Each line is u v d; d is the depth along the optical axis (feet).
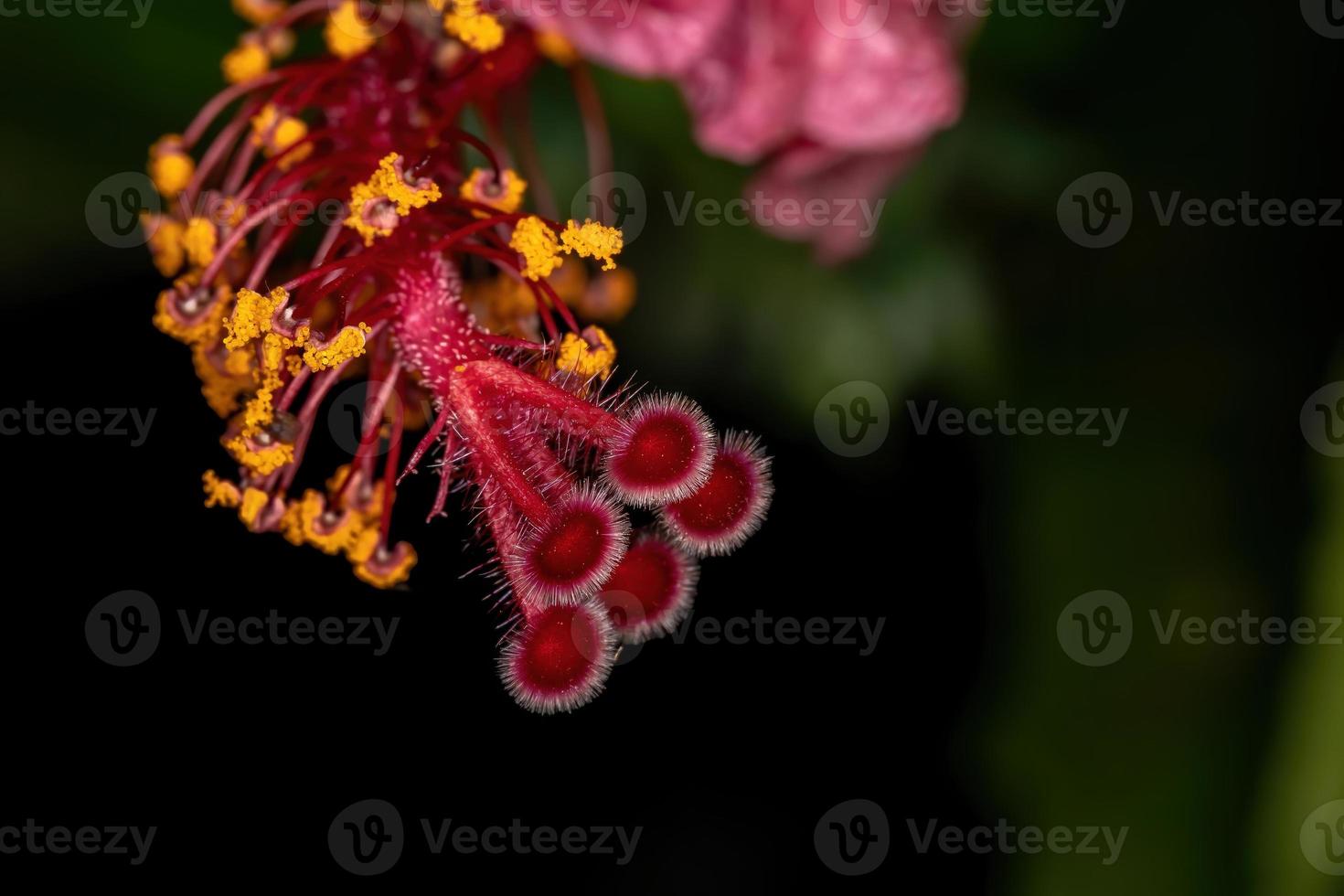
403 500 0.34
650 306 0.35
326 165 0.31
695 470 0.28
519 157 0.34
